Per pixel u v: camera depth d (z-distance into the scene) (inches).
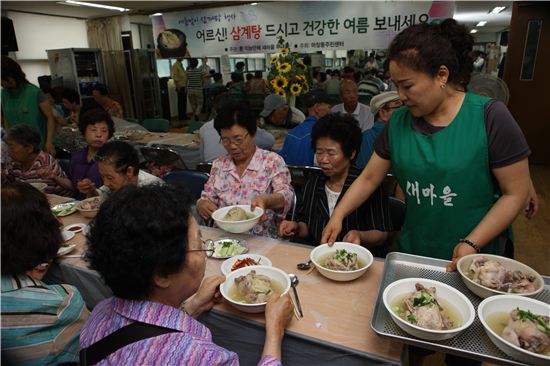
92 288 52.1
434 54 37.7
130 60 329.7
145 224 24.6
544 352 27.7
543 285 35.5
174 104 373.1
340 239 60.7
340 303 38.6
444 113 43.2
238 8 181.2
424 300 32.9
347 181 60.8
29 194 39.4
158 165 129.1
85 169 94.2
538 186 169.3
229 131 65.9
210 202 69.0
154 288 26.5
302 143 101.4
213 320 38.6
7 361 38.1
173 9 203.8
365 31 161.2
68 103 207.9
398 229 67.1
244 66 300.7
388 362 30.5
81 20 332.2
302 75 118.4
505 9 277.6
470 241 41.0
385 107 90.7
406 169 46.5
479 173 42.3
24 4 256.4
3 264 37.6
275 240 56.0
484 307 32.3
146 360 24.1
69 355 40.0
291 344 34.6
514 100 195.9
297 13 170.9
